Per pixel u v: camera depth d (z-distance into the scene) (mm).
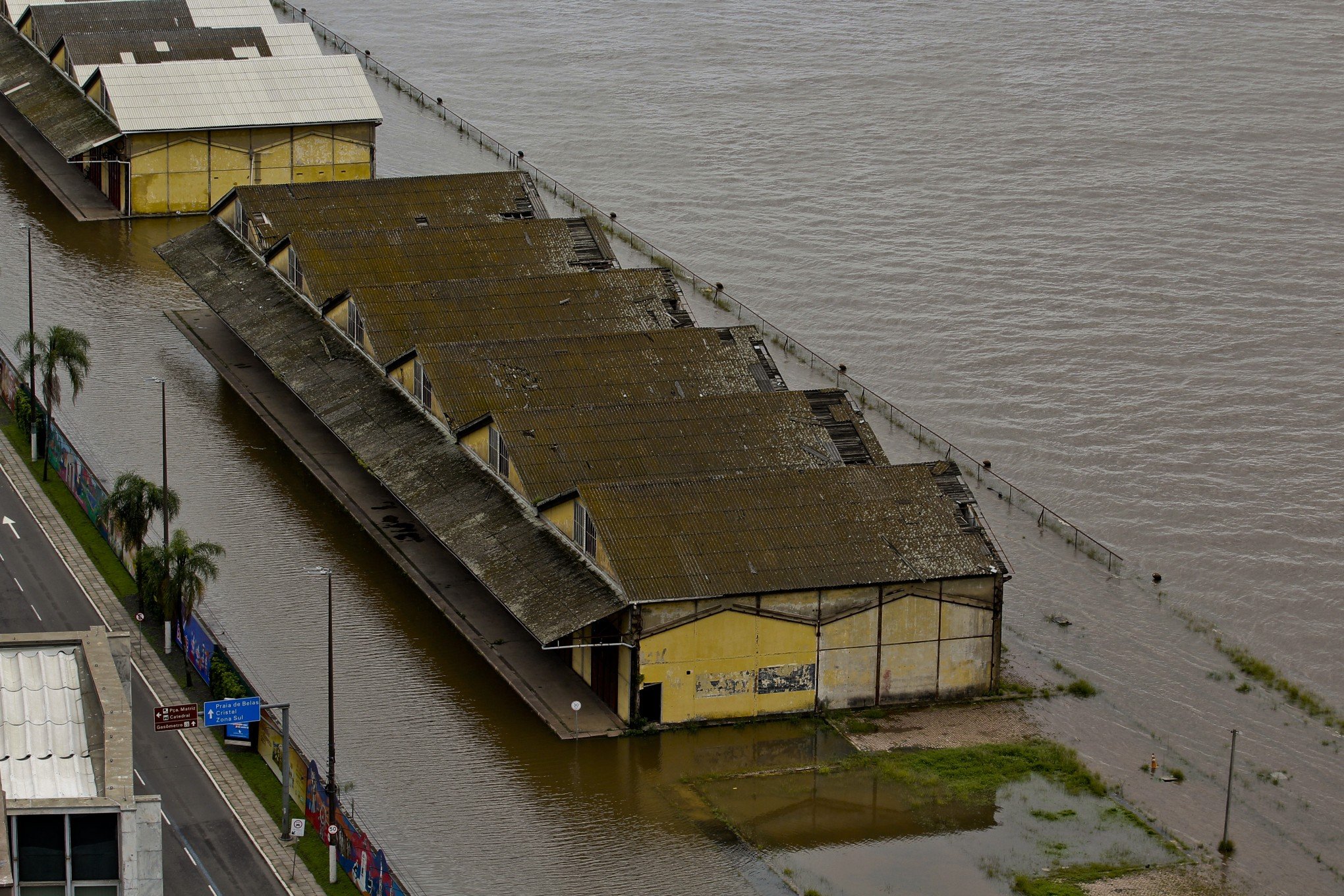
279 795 125625
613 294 185000
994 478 187000
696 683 136375
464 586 155375
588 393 164875
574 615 135125
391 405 170000
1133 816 130125
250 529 162875
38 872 83375
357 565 158125
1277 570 172625
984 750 136500
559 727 136125
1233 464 193250
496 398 163375
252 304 193125
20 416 177125
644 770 131625
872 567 139000
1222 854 126312
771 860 122188
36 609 147375
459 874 118938
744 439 156000
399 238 196125
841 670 139500
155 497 152875
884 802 129500
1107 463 192250
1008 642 155750
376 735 134375
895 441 193500
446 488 156375
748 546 139125
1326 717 147625
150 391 188375
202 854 117938
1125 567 171625
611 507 141125
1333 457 195875
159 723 113938
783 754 134500
